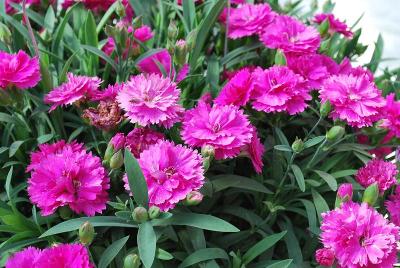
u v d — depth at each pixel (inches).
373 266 14.7
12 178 18.0
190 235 15.8
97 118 16.0
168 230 15.6
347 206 15.1
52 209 14.7
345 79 17.3
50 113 17.8
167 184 14.4
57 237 15.8
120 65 18.1
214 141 15.3
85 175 15.0
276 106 17.0
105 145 17.6
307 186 17.9
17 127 17.6
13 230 15.5
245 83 17.1
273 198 17.5
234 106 16.1
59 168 15.0
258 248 15.7
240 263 15.7
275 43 19.4
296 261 16.4
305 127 19.8
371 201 15.4
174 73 18.0
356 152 18.8
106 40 20.1
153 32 20.8
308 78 18.5
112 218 14.9
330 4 23.8
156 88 15.9
